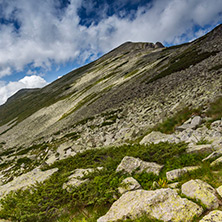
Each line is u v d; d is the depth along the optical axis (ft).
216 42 132.26
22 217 19.21
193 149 25.05
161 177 21.88
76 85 432.66
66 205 20.59
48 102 399.44
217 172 19.07
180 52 205.57
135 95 116.06
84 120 110.52
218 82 52.37
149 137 41.09
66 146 66.23
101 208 19.49
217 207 14.08
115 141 54.70
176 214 13.85
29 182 30.81
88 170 29.04
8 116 509.35
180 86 78.48
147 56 361.71
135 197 17.35
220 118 34.53
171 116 49.52
